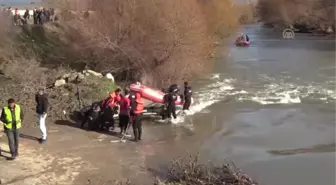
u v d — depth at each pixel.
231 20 48.12
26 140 14.56
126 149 14.14
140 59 23.03
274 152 14.44
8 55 24.88
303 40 53.16
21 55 25.28
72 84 19.50
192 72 26.08
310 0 66.44
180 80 24.06
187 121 17.56
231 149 14.59
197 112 18.97
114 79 23.30
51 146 14.10
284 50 42.53
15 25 29.91
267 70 30.31
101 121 15.74
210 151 14.33
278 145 15.11
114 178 11.89
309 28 64.50
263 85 25.05
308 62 34.22
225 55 37.97
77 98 18.09
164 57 22.98
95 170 12.38
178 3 23.86
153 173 12.27
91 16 24.08
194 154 13.99
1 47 25.69
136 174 12.18
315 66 32.16
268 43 49.81
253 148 14.75
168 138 15.45
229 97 21.91
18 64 21.72
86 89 19.02
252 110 19.47
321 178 12.40
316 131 16.64
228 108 19.73
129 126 16.22
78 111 17.09
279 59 36.03
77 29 24.31
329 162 13.58
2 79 20.56
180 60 23.50
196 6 28.52
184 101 18.66
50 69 22.72
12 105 12.70
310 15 65.44
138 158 13.39
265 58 36.62
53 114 16.81
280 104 20.62
